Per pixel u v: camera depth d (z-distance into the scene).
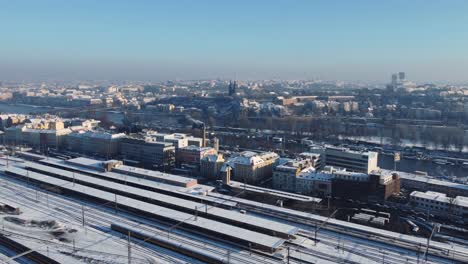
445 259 196.38
